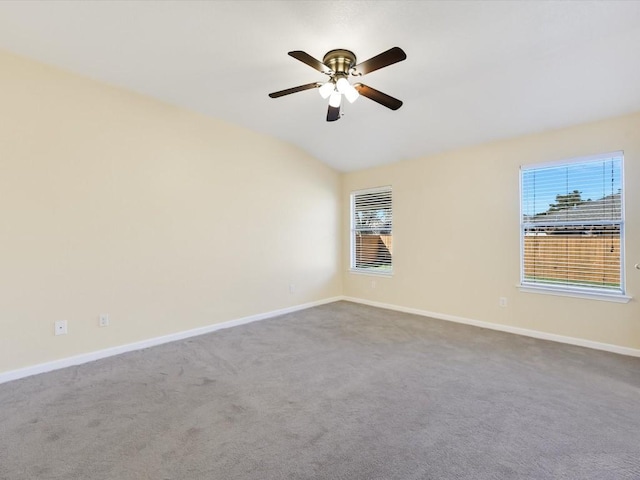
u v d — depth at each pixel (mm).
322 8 1986
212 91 3150
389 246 4930
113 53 2508
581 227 3240
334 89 2330
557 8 1953
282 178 4559
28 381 2480
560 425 1879
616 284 3053
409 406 2109
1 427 1885
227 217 3939
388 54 1928
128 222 3143
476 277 3953
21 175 2564
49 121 2691
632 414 1984
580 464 1562
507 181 3686
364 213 5285
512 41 2279
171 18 2096
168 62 2637
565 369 2654
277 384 2434
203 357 2977
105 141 2992
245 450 1685
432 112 3428
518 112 3178
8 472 1524
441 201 4254
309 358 2945
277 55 2514
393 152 4469
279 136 4387
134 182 3180
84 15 2080
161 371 2670
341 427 1886
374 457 1629
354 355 3006
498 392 2279
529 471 1520
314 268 5043
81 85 2854
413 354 3023
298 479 1485
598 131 3092
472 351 3092
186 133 3561
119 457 1630
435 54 2447
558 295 3359
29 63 2598
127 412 2047
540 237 3500
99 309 2967
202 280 3707
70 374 2609
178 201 3502
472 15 2018
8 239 2514
